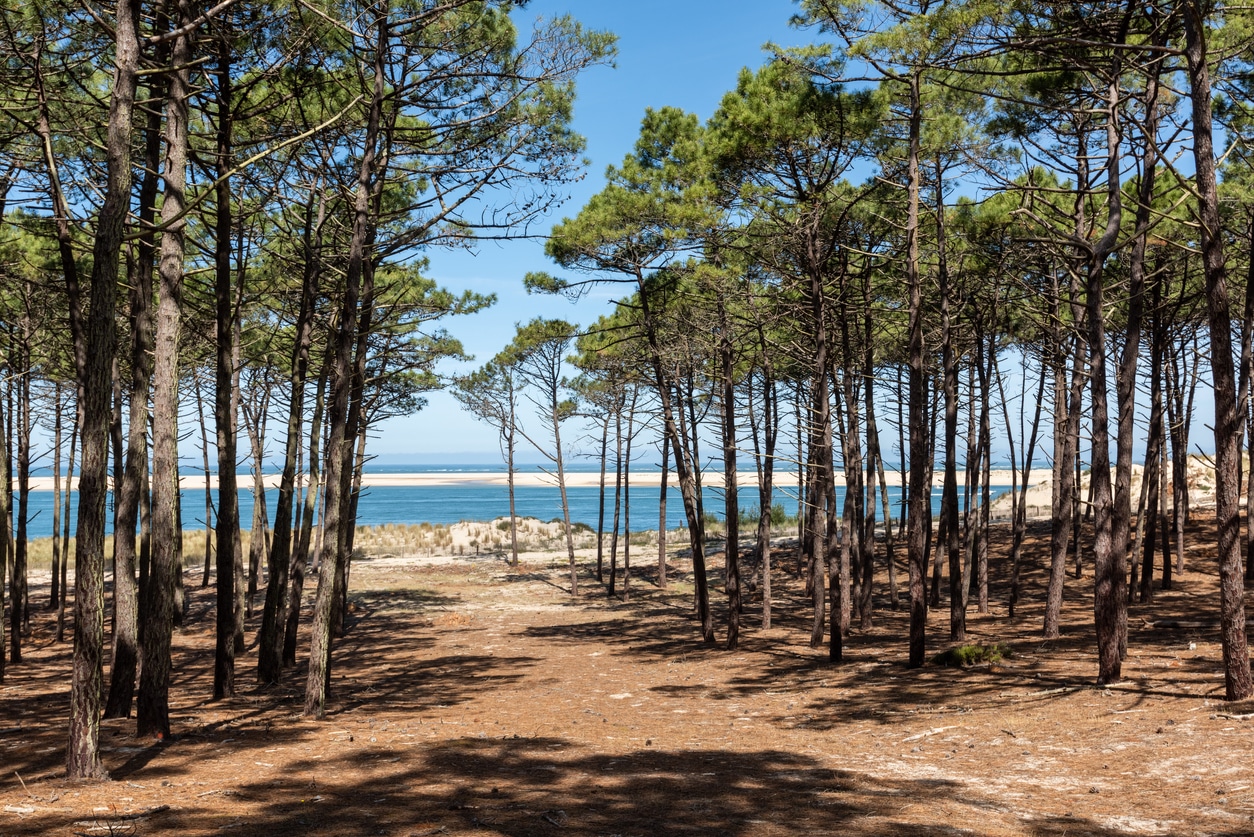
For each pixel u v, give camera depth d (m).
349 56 11.94
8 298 16.19
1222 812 5.52
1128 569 24.25
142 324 10.45
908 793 6.46
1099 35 10.19
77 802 5.81
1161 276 15.72
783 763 7.79
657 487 162.12
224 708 11.34
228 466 12.26
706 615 18.98
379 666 16.88
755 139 14.65
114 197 6.38
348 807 5.90
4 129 10.83
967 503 20.36
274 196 12.18
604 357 21.52
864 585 19.66
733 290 16.69
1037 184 15.82
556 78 11.73
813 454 18.19
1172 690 9.68
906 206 15.33
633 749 8.59
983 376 19.95
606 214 17.14
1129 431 10.87
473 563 38.88
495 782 6.88
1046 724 8.85
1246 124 12.75
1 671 13.52
